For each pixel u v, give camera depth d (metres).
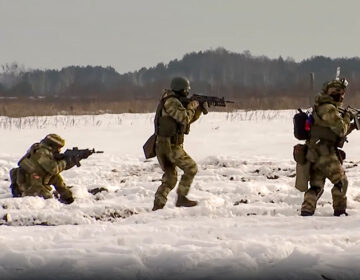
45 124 95.81
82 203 35.38
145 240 21.30
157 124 32.50
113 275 17.75
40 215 29.91
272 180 44.25
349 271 17.44
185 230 24.14
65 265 18.38
